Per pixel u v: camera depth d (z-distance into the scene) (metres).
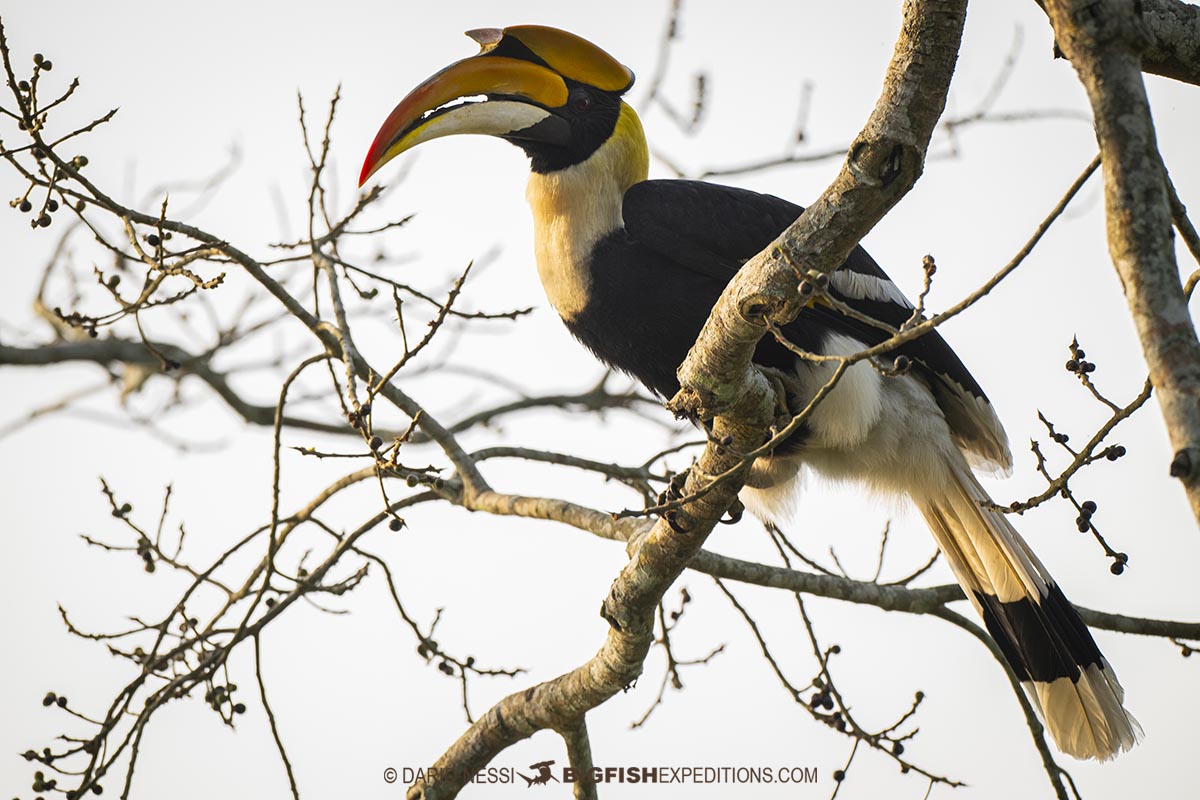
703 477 8.88
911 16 6.78
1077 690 10.99
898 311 11.11
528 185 11.82
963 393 11.44
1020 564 11.13
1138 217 5.08
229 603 10.62
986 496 11.21
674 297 11.14
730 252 11.11
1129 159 5.19
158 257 9.25
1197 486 4.49
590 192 11.43
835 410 10.80
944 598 11.39
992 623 11.30
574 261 11.41
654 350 11.45
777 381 10.66
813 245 7.50
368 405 8.74
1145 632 11.20
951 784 10.46
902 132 7.02
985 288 6.16
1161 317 4.89
